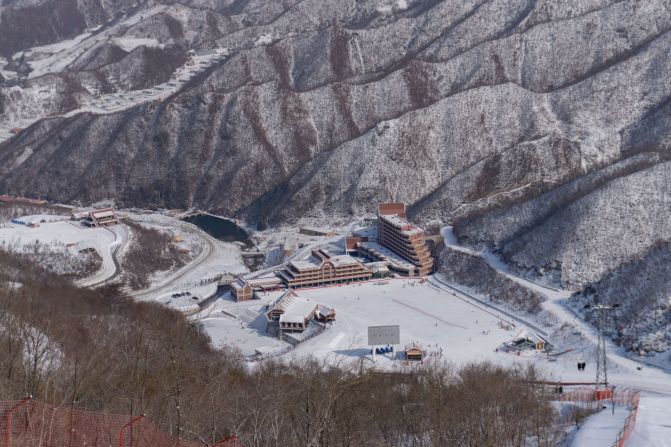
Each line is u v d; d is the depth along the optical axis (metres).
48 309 155.12
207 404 112.06
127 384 112.62
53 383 106.12
